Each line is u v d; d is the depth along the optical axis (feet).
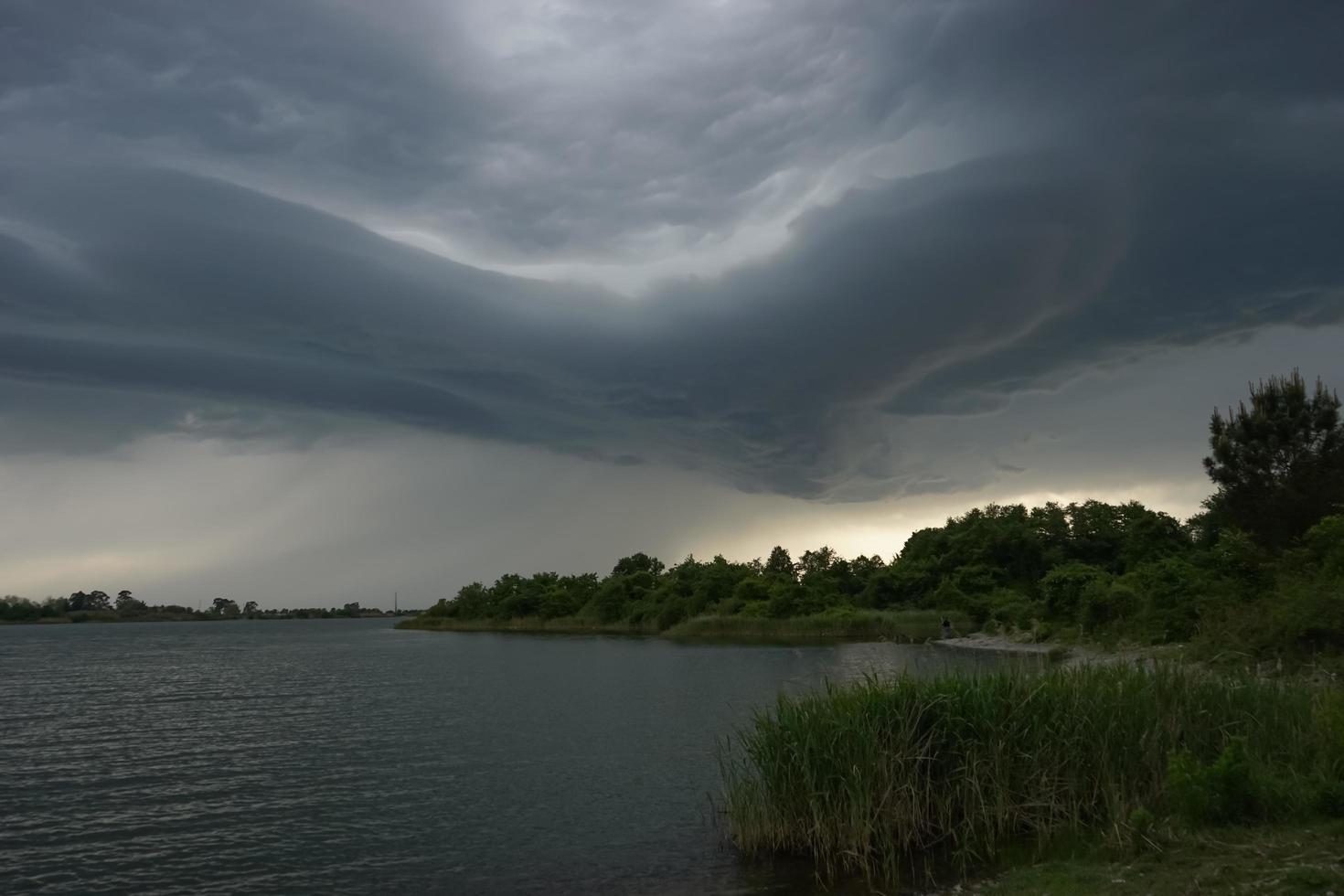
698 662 212.02
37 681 209.97
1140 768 55.47
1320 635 95.76
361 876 57.11
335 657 289.94
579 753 96.32
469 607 561.84
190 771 92.79
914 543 425.69
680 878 53.31
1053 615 230.68
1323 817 46.52
